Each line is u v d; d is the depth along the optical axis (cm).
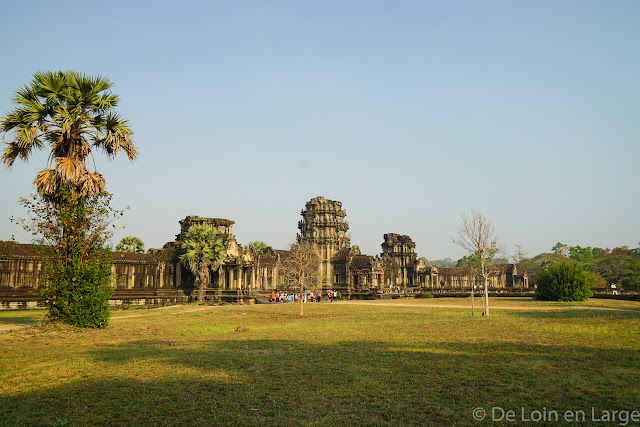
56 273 3056
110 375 1596
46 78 3038
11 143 3066
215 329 3162
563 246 16575
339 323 3497
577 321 3397
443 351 2061
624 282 11362
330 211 10212
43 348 2231
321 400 1298
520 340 2378
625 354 1919
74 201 3042
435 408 1216
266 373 1619
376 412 1191
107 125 3247
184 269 8100
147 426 1093
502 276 13100
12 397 1327
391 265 11494
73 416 1162
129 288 7481
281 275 8856
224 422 1118
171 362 1833
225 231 9069
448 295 9256
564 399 1277
